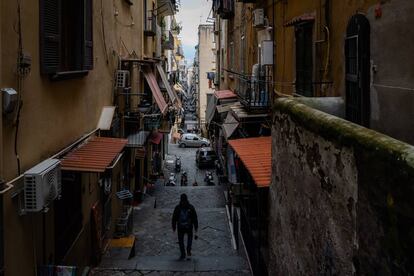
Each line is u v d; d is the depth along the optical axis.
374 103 5.64
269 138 9.93
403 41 4.86
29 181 5.75
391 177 2.78
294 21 8.59
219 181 24.89
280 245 6.32
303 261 5.04
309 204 4.76
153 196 20.31
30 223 6.31
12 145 5.68
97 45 10.72
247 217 10.10
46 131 7.04
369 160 3.12
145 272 9.64
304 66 9.05
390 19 5.18
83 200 9.20
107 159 7.74
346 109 6.60
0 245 5.23
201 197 20.45
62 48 7.89
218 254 11.81
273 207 6.82
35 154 6.54
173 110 26.52
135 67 16.70
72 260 8.34
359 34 6.02
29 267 6.25
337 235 3.84
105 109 11.25
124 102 14.53
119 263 10.23
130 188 16.23
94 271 9.62
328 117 4.23
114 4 12.94
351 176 3.48
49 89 7.18
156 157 26.47
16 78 5.82
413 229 2.49
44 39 6.77
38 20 6.66
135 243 12.76
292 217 5.56
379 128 5.49
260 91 12.76
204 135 57.91
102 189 11.05
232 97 19.53
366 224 3.19
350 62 6.46
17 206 5.82
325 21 7.63
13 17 5.73
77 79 8.83
